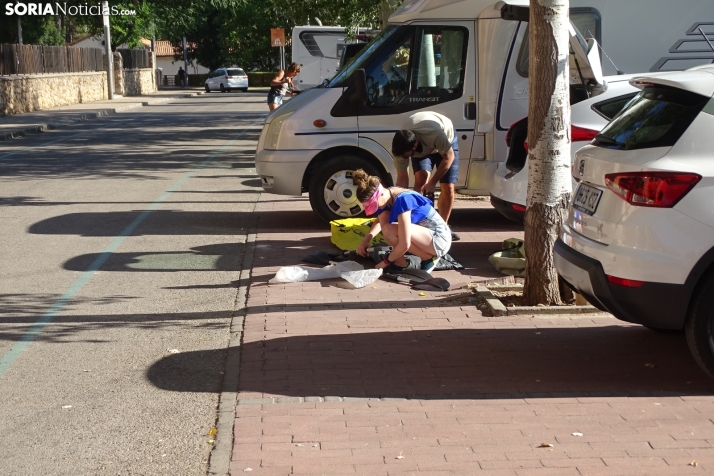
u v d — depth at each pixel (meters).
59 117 31.36
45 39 62.47
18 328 6.41
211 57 77.06
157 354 5.81
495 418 4.61
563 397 4.92
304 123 9.88
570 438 4.34
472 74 9.86
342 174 9.94
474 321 6.40
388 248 8.07
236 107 40.84
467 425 4.52
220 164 17.52
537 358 5.59
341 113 9.88
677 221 4.70
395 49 9.89
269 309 6.76
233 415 4.68
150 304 7.06
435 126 8.49
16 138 23.80
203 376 5.39
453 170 8.86
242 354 5.70
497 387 5.09
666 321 4.83
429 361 5.53
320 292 7.29
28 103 34.88
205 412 4.81
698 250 4.69
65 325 6.48
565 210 6.62
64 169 16.55
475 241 9.44
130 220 10.92
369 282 7.47
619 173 4.91
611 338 6.00
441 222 7.88
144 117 33.56
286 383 5.16
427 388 5.07
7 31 49.69
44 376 5.40
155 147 21.17
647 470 3.98
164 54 94.44
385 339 5.98
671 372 5.34
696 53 13.53
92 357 5.75
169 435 4.50
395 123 9.91
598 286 5.00
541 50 6.42
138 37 54.97
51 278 7.93
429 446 4.26
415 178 8.64
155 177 15.35
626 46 13.56
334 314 6.61
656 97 5.12
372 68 9.89
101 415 4.77
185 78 74.81
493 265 8.08
